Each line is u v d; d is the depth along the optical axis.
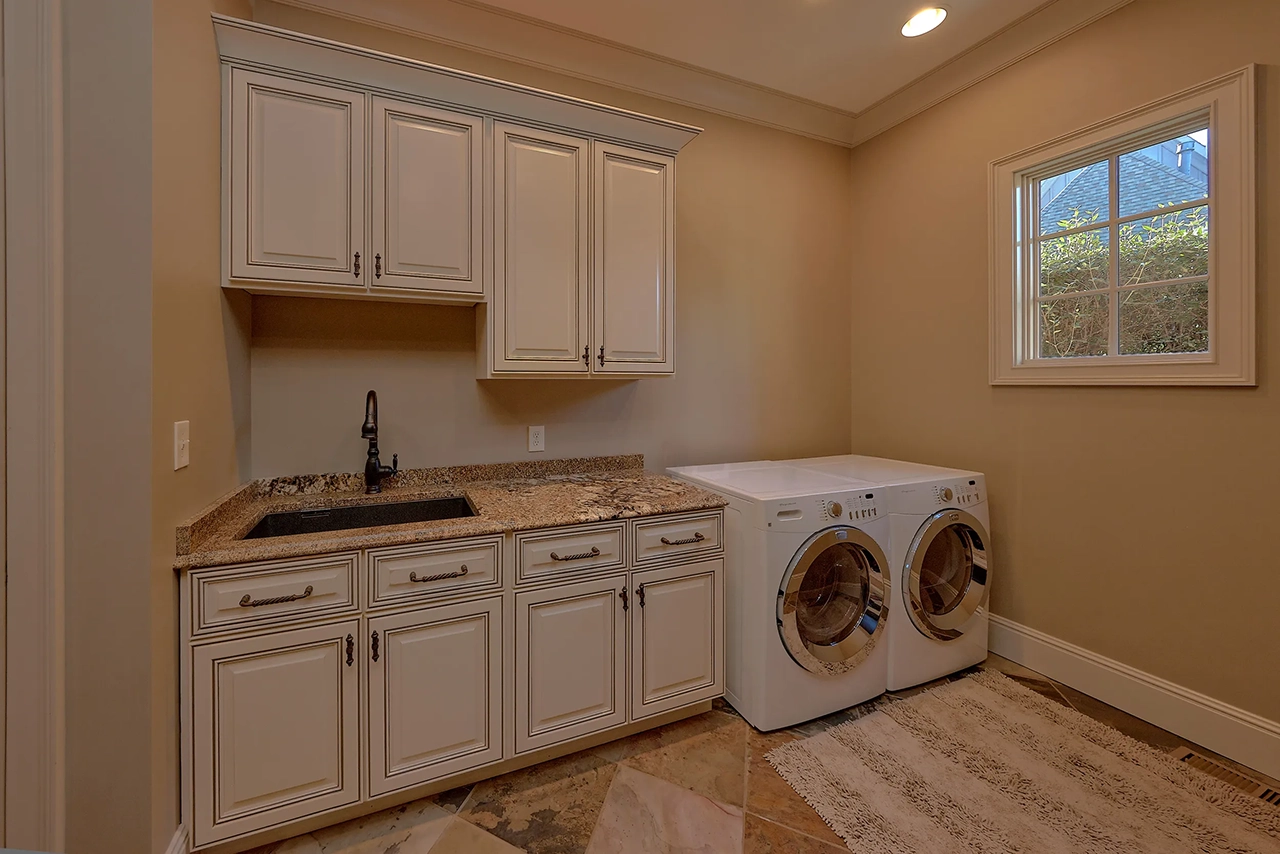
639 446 2.71
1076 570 2.24
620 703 1.90
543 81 2.44
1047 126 2.29
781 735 1.99
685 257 2.79
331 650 1.49
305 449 2.07
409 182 1.84
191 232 1.42
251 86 1.64
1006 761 1.83
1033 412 2.38
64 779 1.19
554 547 1.77
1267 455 1.73
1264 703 1.74
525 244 2.05
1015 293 2.43
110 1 1.18
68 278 1.17
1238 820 1.56
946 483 2.34
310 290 1.75
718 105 2.81
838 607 2.25
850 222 3.26
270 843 1.50
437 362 2.27
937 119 2.76
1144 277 2.08
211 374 1.57
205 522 1.45
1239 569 1.79
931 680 2.34
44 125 1.14
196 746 1.36
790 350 3.10
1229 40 1.77
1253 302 1.74
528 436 2.46
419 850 1.49
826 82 2.72
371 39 2.13
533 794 1.70
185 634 1.34
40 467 1.15
